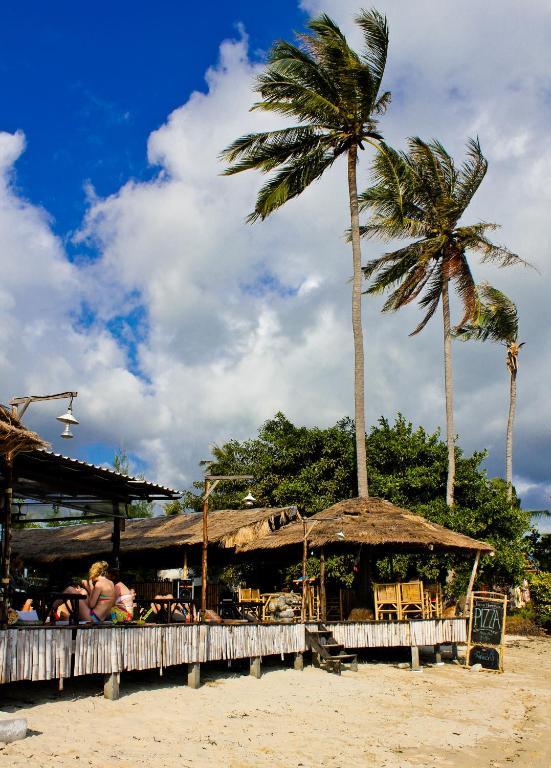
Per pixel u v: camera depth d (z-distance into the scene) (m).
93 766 8.52
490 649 20.28
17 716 10.03
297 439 33.47
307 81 26.52
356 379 26.61
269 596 22.47
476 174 31.88
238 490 35.53
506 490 32.53
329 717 12.80
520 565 30.34
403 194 28.59
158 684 13.66
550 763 10.65
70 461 14.29
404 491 31.03
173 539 20.84
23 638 9.79
